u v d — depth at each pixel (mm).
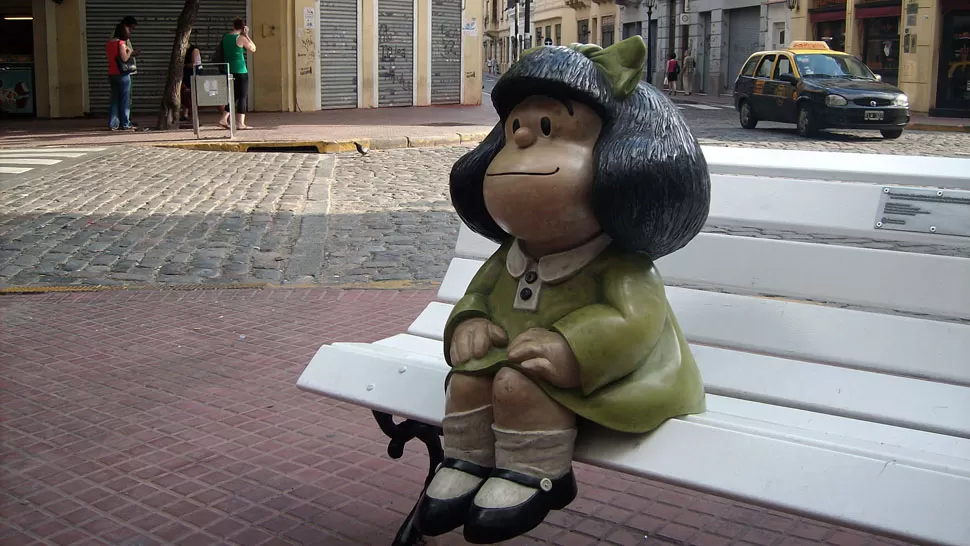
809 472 2016
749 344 2930
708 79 40406
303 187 11484
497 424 2156
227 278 7105
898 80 28344
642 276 2223
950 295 2727
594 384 2090
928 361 2691
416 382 2623
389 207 10195
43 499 3447
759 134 20016
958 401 2605
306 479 3615
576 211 2143
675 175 2102
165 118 18750
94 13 23703
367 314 6051
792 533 3174
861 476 1975
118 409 4363
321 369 2836
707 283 3104
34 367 4984
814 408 2697
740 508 3379
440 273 7254
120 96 18953
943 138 19062
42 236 8508
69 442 3977
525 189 2131
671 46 44906
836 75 19469
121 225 9008
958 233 2734
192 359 5117
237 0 24781
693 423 2191
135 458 3812
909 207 2818
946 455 2168
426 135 17469
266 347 5332
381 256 7820
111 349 5301
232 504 3398
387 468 3723
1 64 23344
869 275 2848
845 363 2795
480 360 2256
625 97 2160
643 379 2180
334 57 26328
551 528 3207
